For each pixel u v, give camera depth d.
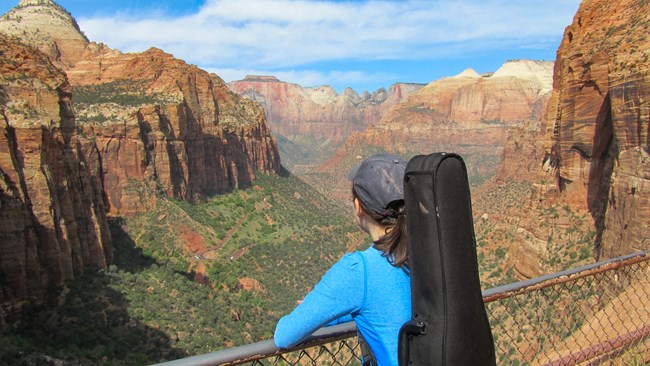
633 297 12.07
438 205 3.37
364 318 3.77
